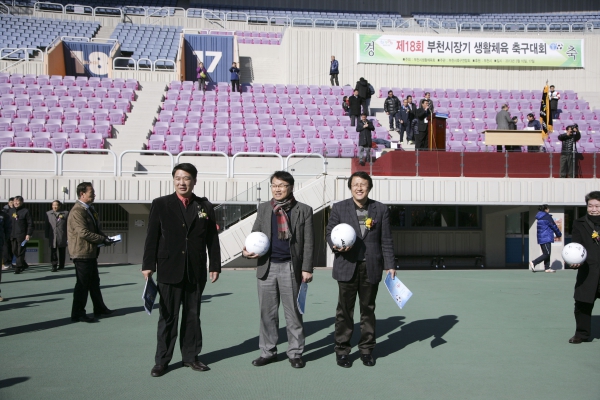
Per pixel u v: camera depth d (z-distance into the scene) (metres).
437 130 15.20
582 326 6.23
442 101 23.39
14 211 12.48
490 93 24.69
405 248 16.72
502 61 26.03
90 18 33.72
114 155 13.91
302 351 5.40
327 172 14.36
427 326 7.09
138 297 9.34
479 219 17.00
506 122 17.94
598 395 4.55
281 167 14.20
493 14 37.84
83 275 7.32
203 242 5.22
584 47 26.20
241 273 12.48
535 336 6.56
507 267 16.52
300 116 20.48
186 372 5.14
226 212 13.50
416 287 10.49
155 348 5.99
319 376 5.03
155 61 25.48
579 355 5.74
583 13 37.34
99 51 26.94
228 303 8.62
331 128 19.50
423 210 16.86
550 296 9.44
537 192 14.15
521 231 17.22
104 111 19.22
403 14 38.88
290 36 25.33
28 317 7.63
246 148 17.69
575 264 5.88
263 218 5.45
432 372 5.16
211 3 38.47
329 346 6.10
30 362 5.44
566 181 14.19
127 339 6.39
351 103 19.89
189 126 19.12
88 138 17.39
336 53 25.52
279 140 18.38
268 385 4.77
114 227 15.50
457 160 14.12
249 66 27.64
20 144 16.78
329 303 8.69
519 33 27.98
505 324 7.21
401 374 5.09
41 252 15.41
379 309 8.24
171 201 5.18
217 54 27.11
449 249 16.83
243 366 5.33
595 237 6.00
